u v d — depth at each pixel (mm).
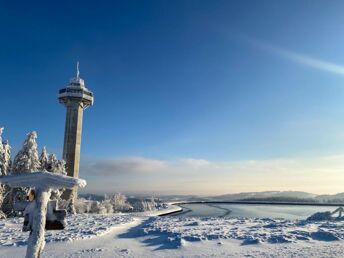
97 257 12203
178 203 148875
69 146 62062
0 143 41406
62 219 5605
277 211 74188
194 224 22594
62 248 14023
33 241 5340
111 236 17938
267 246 13703
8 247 14617
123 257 12188
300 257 11312
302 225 20609
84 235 17547
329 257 11164
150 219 29703
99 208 59469
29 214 5523
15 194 40219
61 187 5625
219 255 12227
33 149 43406
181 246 14062
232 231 18156
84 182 5758
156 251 13312
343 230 17375
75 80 64125
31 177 5469
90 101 64812
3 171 40781
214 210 82875
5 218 38688
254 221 24766
